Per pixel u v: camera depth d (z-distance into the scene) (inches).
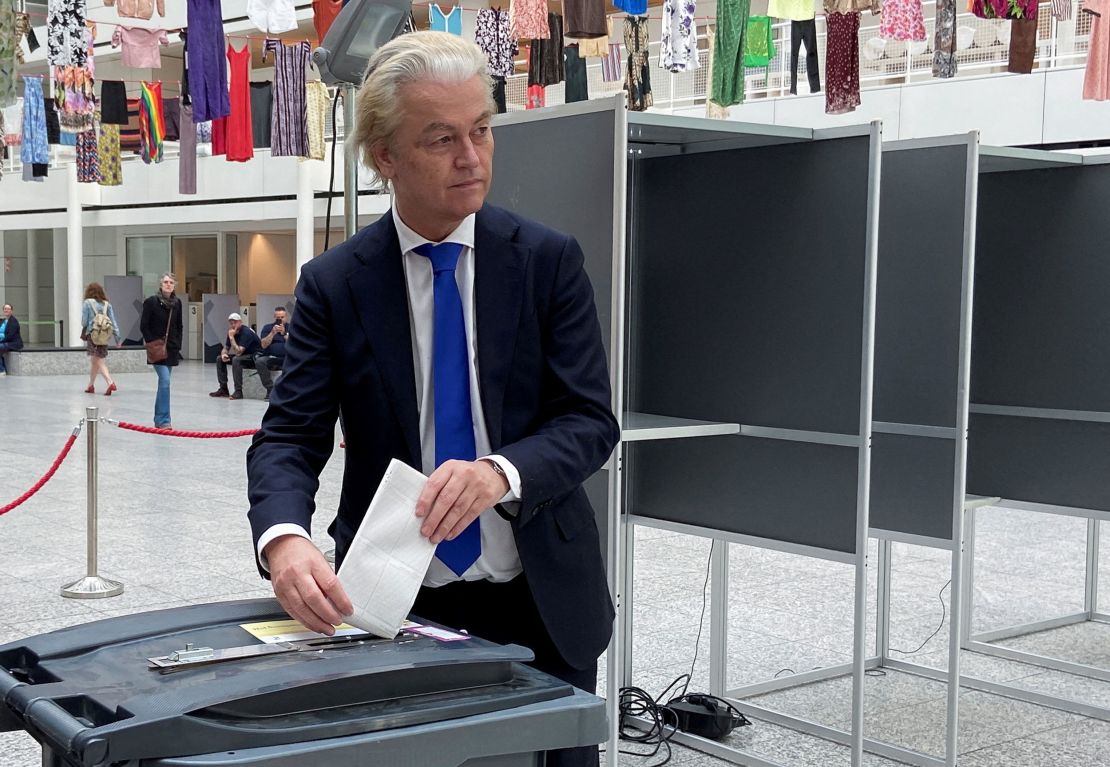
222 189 870.4
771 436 145.6
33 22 705.0
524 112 137.5
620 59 556.7
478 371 73.2
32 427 516.7
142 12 425.4
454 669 57.6
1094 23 330.6
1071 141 500.7
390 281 73.5
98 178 638.5
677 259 156.5
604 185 128.0
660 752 158.9
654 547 283.4
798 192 141.8
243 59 566.6
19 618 212.1
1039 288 193.2
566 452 69.5
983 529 318.3
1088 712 177.8
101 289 697.6
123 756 47.7
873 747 158.9
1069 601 247.0
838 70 368.2
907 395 158.2
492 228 74.6
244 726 50.6
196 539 285.0
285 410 73.5
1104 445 186.7
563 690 59.3
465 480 63.5
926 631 219.1
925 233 155.9
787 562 270.2
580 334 75.0
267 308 908.0
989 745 163.0
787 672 192.4
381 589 61.8
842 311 137.6
